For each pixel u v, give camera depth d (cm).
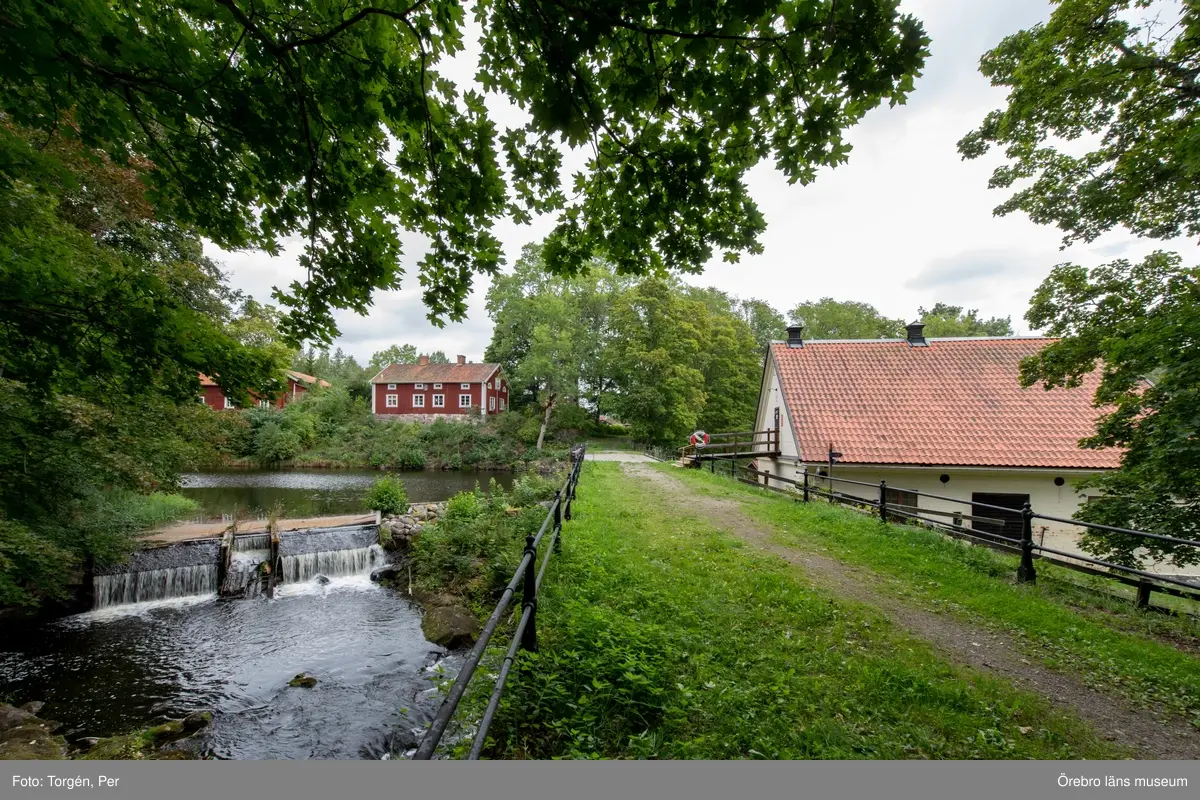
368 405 4488
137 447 852
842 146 282
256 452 3328
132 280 311
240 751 498
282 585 1082
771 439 1959
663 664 364
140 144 286
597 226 371
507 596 289
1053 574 671
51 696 638
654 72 267
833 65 250
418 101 289
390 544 1229
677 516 973
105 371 329
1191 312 593
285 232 328
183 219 316
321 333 372
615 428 4538
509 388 4403
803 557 709
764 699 337
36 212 444
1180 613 540
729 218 345
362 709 573
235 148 282
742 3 216
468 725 323
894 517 1134
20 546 714
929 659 418
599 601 516
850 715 329
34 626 858
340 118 290
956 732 319
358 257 344
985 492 1282
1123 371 675
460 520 1052
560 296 4038
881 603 545
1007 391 1483
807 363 1700
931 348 1702
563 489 865
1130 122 681
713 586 564
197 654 753
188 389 359
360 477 2889
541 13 232
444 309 386
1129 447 725
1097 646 457
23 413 607
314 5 257
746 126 297
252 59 250
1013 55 766
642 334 3150
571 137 272
